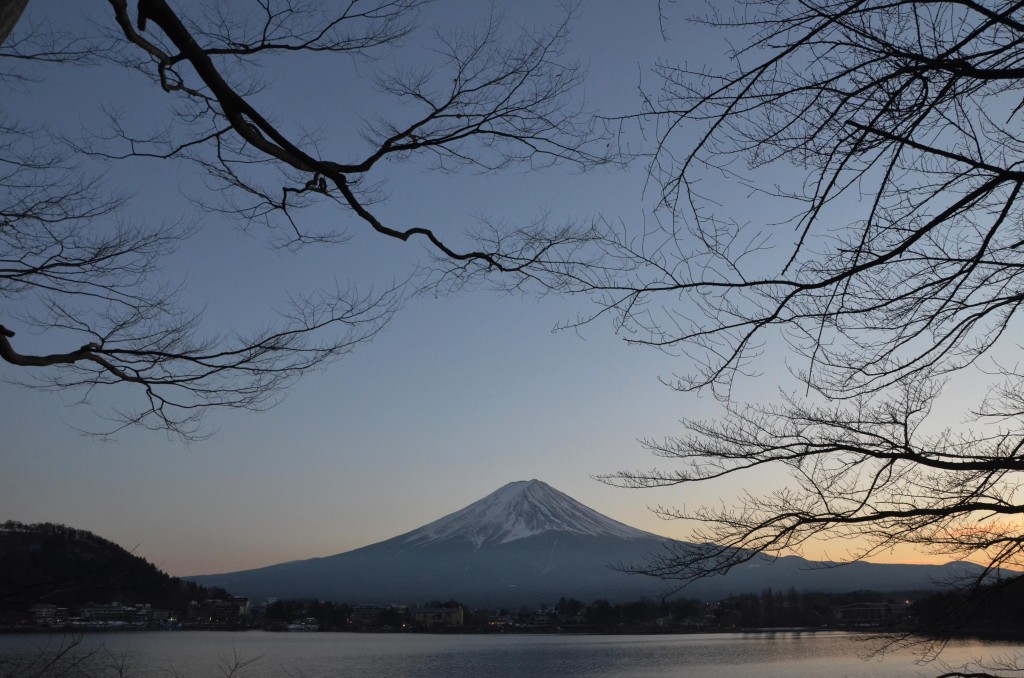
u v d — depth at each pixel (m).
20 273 5.18
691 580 4.76
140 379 5.43
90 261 5.27
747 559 4.67
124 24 3.83
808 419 4.71
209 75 3.86
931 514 4.45
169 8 3.65
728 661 90.50
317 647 124.50
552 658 103.88
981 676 4.73
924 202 3.58
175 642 111.00
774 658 93.69
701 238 3.96
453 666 87.19
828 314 3.85
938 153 3.32
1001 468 4.23
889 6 3.19
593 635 198.12
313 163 4.30
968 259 3.72
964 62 3.09
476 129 4.82
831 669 70.62
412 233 4.88
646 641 158.00
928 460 4.36
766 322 3.98
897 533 4.65
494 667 86.00
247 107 3.97
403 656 104.31
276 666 62.84
